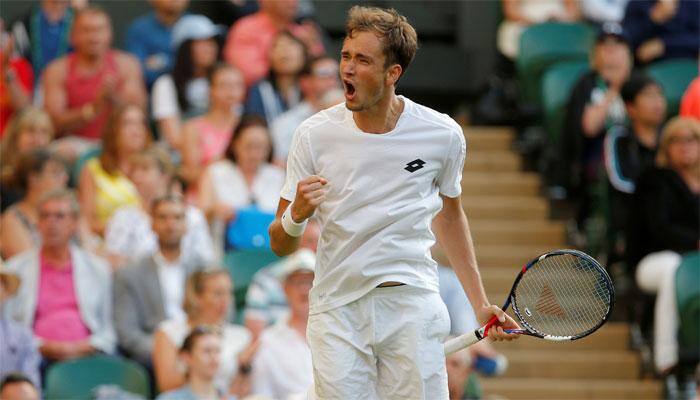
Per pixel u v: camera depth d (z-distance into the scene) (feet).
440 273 96.58
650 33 130.11
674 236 102.53
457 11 141.79
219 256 102.01
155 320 90.94
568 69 120.88
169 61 124.16
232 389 85.71
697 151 103.55
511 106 130.41
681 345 98.94
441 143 47.85
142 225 97.50
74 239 93.35
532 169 125.08
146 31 124.67
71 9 123.44
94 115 113.09
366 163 47.34
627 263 105.50
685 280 98.43
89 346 89.25
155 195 100.07
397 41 46.44
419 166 47.65
